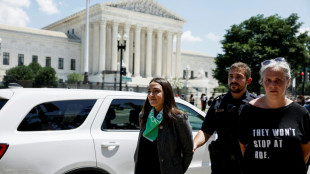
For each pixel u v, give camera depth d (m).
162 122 3.19
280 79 2.63
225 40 45.94
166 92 3.23
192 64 91.75
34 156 3.38
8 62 63.91
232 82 3.72
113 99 4.29
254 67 40.56
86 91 4.22
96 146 3.80
